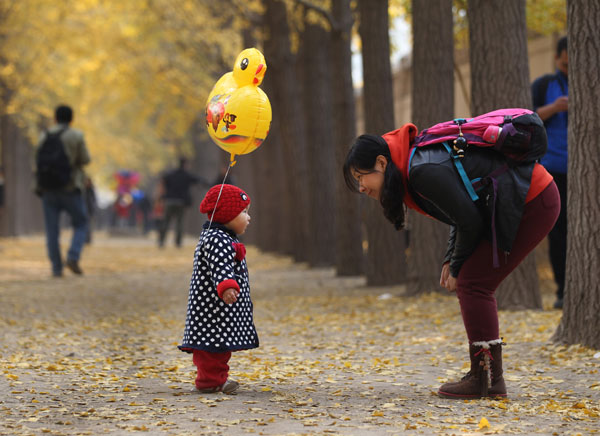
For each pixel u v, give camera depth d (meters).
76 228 25.61
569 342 11.38
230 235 8.96
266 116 9.26
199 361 8.83
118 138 69.94
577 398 8.49
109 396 8.61
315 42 28.81
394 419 7.48
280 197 38.56
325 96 29.00
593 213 11.06
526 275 15.51
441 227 18.14
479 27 15.24
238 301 8.85
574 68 11.10
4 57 45.62
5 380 9.49
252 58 9.25
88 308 17.91
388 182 7.93
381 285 21.41
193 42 43.25
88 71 49.69
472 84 15.46
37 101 54.31
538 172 7.98
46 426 7.21
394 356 11.50
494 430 6.98
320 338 13.41
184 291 21.91
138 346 12.72
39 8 44.88
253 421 7.37
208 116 9.47
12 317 16.06
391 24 27.81
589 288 11.14
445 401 8.34
